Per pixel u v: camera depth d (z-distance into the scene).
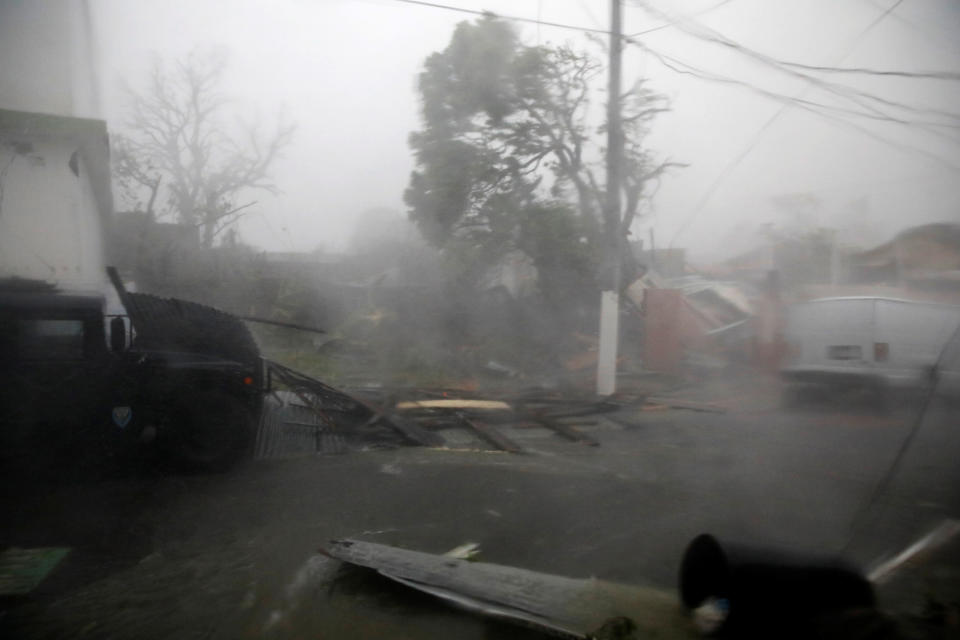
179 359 6.67
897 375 9.95
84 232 13.01
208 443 6.64
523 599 3.74
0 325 6.05
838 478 6.64
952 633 3.39
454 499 5.93
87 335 6.30
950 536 4.71
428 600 3.87
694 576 3.72
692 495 6.09
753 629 3.38
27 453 6.21
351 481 6.44
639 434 8.75
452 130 15.24
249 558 4.58
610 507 5.75
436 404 9.73
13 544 4.83
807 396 11.06
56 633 3.60
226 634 3.58
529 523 5.34
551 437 8.55
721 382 13.37
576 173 14.90
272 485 6.30
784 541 4.93
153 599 3.96
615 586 4.03
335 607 3.84
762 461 7.32
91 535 5.02
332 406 8.63
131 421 6.45
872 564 4.37
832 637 3.36
